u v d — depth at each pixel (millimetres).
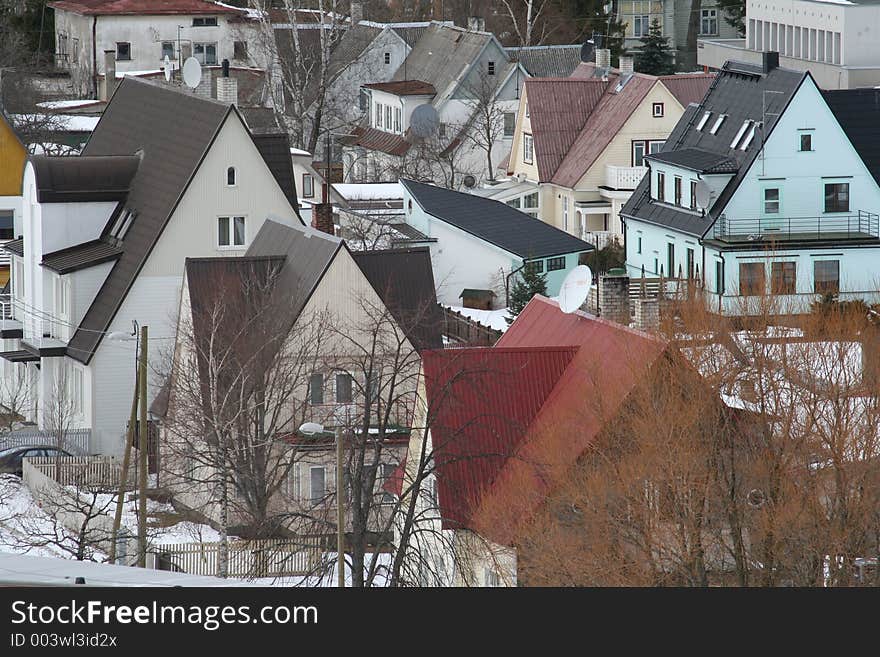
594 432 159375
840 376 167625
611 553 149500
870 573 153500
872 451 154500
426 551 178750
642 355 164000
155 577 101812
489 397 174125
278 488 198750
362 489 177750
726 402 162750
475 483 168875
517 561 154750
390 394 177625
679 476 150750
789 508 151250
